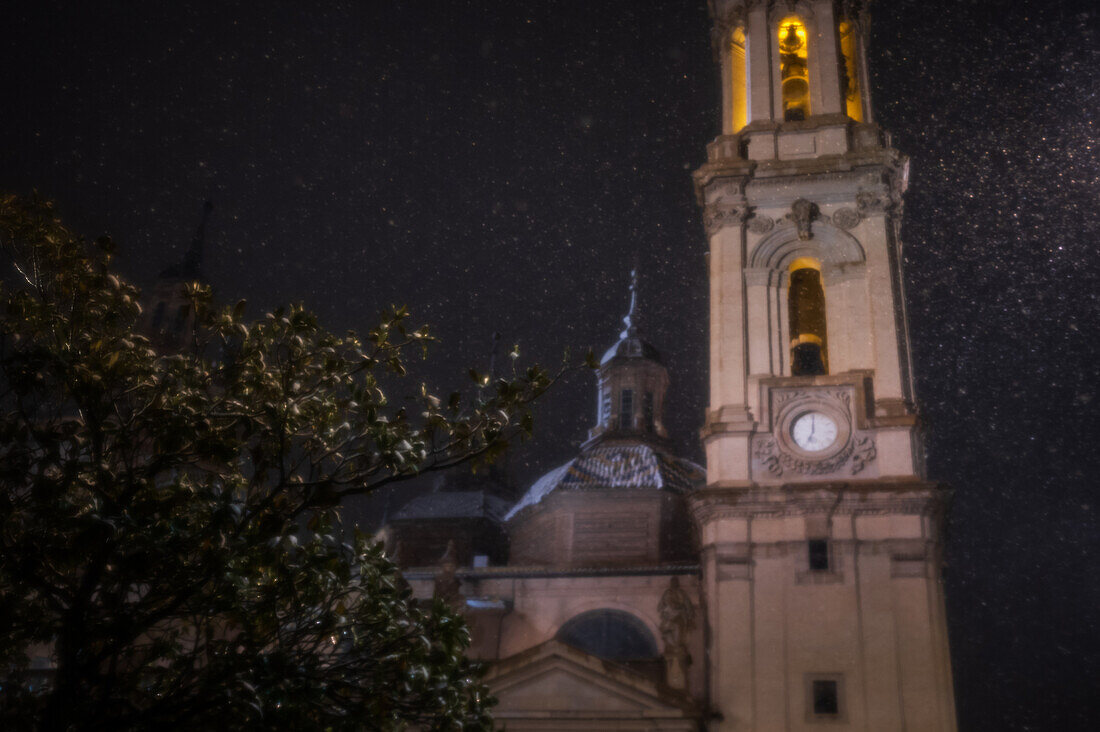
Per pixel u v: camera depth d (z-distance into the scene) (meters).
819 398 36.78
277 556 10.85
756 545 34.94
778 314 38.81
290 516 11.28
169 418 11.36
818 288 41.75
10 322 11.55
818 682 32.81
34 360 10.99
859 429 36.00
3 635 10.55
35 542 10.42
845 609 33.47
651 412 53.09
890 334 37.25
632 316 56.28
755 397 37.31
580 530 46.00
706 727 32.91
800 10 44.09
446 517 51.84
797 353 39.62
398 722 11.93
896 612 33.09
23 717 10.51
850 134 40.97
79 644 10.54
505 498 56.44
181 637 12.87
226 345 12.71
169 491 11.23
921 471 35.41
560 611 41.34
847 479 35.38
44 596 11.12
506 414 12.38
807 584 33.97
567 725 32.97
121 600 10.72
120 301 12.41
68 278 12.30
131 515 10.66
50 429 11.18
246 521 10.91
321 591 11.66
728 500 35.34
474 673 12.24
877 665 32.56
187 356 12.33
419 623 11.84
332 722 11.25
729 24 45.28
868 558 34.03
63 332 11.70
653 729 32.56
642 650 40.03
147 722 10.55
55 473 11.02
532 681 33.78
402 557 51.16
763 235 39.81
